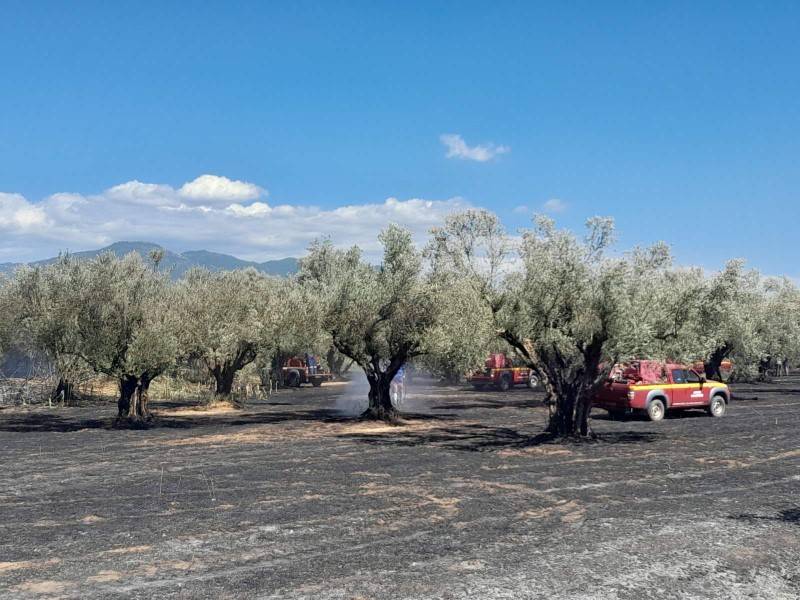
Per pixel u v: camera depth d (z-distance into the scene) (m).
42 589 6.84
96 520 9.74
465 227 19.34
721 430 20.69
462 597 6.55
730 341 30.55
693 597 6.61
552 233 17.59
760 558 7.84
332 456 15.73
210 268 33.09
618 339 16.73
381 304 22.86
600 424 22.61
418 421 23.36
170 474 13.52
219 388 29.12
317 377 43.75
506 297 18.30
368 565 7.55
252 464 14.65
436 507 10.46
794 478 12.90
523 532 8.98
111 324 23.03
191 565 7.61
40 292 26.69
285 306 25.81
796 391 38.19
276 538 8.71
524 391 37.91
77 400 31.42
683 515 9.91
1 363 29.70
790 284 44.22
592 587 6.85
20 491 11.95
